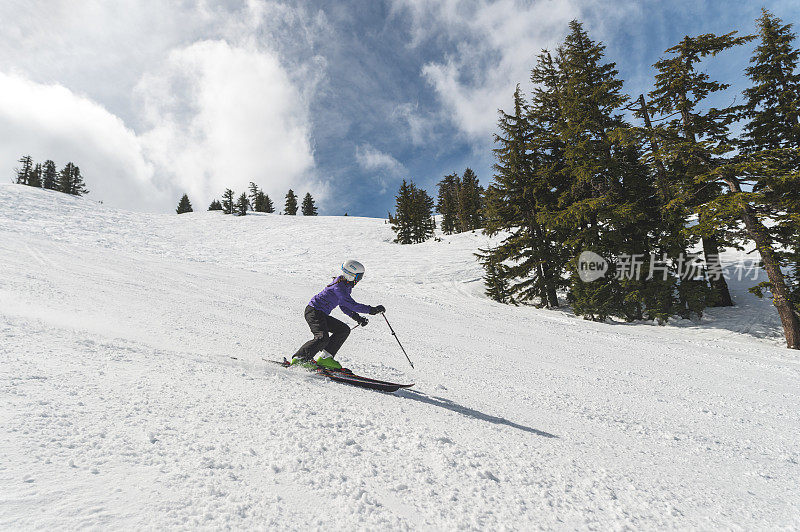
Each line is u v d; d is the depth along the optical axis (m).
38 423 1.91
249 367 3.81
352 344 7.55
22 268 10.53
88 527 1.26
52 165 70.12
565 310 20.98
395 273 27.38
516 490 2.17
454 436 2.90
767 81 18.00
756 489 2.86
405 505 1.82
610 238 17.97
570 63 19.58
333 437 2.43
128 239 28.41
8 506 1.28
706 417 5.36
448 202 70.00
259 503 1.61
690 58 17.33
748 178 14.75
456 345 9.30
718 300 19.50
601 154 18.39
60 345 3.35
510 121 21.39
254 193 90.44
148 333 5.33
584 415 4.61
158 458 1.81
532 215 21.36
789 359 11.53
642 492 2.44
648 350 11.52
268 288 15.11
